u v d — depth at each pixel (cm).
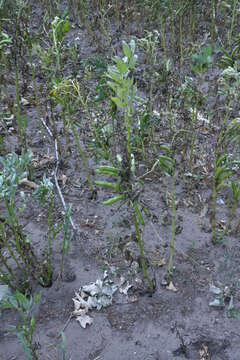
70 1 754
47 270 304
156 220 358
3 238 285
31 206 371
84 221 359
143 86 530
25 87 529
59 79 385
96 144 378
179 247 335
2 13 463
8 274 304
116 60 219
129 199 252
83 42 682
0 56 543
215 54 630
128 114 237
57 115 462
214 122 477
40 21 699
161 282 304
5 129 460
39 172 417
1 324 272
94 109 471
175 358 254
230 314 281
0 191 257
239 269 316
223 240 335
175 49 639
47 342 262
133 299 291
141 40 446
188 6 616
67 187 400
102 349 259
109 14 754
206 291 298
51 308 284
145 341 264
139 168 412
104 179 412
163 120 471
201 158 432
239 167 404
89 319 276
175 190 398
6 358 252
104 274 307
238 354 257
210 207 375
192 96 422
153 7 656
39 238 338
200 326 274
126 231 349
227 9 686
